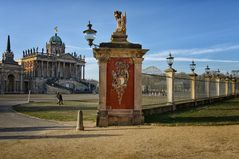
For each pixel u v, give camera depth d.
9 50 141.38
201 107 31.05
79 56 180.38
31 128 16.73
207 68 39.38
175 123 17.67
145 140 12.16
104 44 17.67
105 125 17.23
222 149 10.41
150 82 22.81
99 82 17.61
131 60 17.94
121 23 18.33
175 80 27.44
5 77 137.75
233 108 29.86
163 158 9.27
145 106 22.11
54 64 166.75
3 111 29.80
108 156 9.60
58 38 183.25
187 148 10.61
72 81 161.50
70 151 10.38
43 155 9.84
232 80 57.22
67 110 31.33
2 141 12.40
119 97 17.73
